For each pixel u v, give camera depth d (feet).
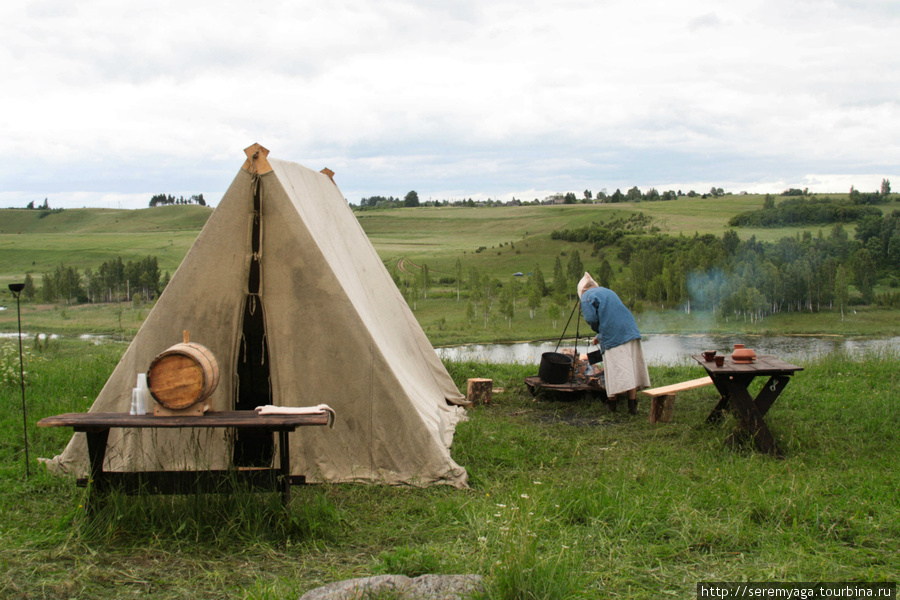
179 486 13.70
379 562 11.60
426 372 26.45
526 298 225.56
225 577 11.10
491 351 115.96
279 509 13.30
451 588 9.93
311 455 17.57
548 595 9.68
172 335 17.61
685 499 14.37
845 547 12.12
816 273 188.85
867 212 423.64
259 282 18.12
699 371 34.32
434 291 254.47
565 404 26.96
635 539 12.47
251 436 17.98
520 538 11.23
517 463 18.48
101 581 10.87
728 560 11.63
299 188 21.09
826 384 28.58
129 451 16.99
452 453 19.22
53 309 216.13
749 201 587.68
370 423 17.63
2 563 11.18
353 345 17.83
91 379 29.40
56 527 12.92
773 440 19.08
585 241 379.55
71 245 478.59
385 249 444.55
